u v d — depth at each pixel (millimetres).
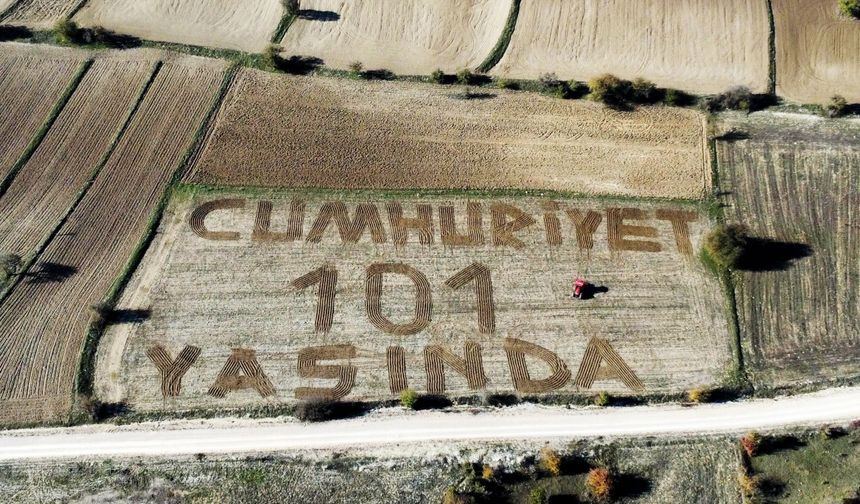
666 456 30672
